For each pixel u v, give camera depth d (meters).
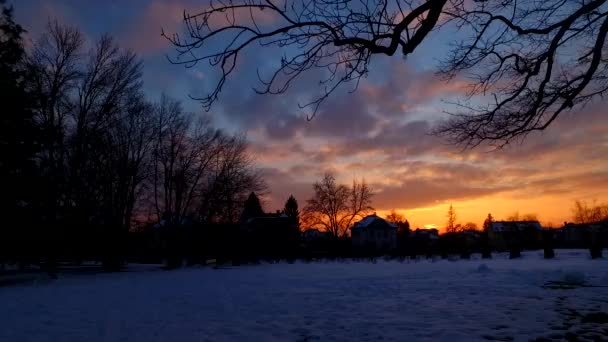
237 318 11.03
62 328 10.16
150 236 53.09
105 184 39.09
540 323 9.10
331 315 11.15
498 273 22.12
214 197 47.09
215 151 46.62
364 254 66.75
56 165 33.72
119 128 39.81
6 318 11.80
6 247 31.45
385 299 13.88
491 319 9.74
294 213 101.06
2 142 27.03
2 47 27.06
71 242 37.31
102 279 27.64
